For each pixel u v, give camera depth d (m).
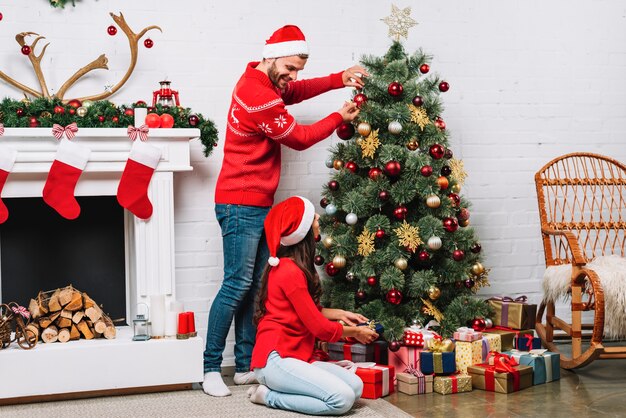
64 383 2.94
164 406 2.86
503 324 3.52
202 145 3.62
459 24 3.98
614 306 3.26
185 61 3.60
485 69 4.03
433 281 3.17
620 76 4.24
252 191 3.10
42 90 3.35
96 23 3.48
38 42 3.41
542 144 4.13
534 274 4.13
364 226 3.25
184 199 3.61
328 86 3.41
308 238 2.85
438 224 3.14
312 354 3.04
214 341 3.13
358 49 3.83
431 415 2.74
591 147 4.21
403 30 3.40
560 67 4.14
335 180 3.34
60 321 3.05
